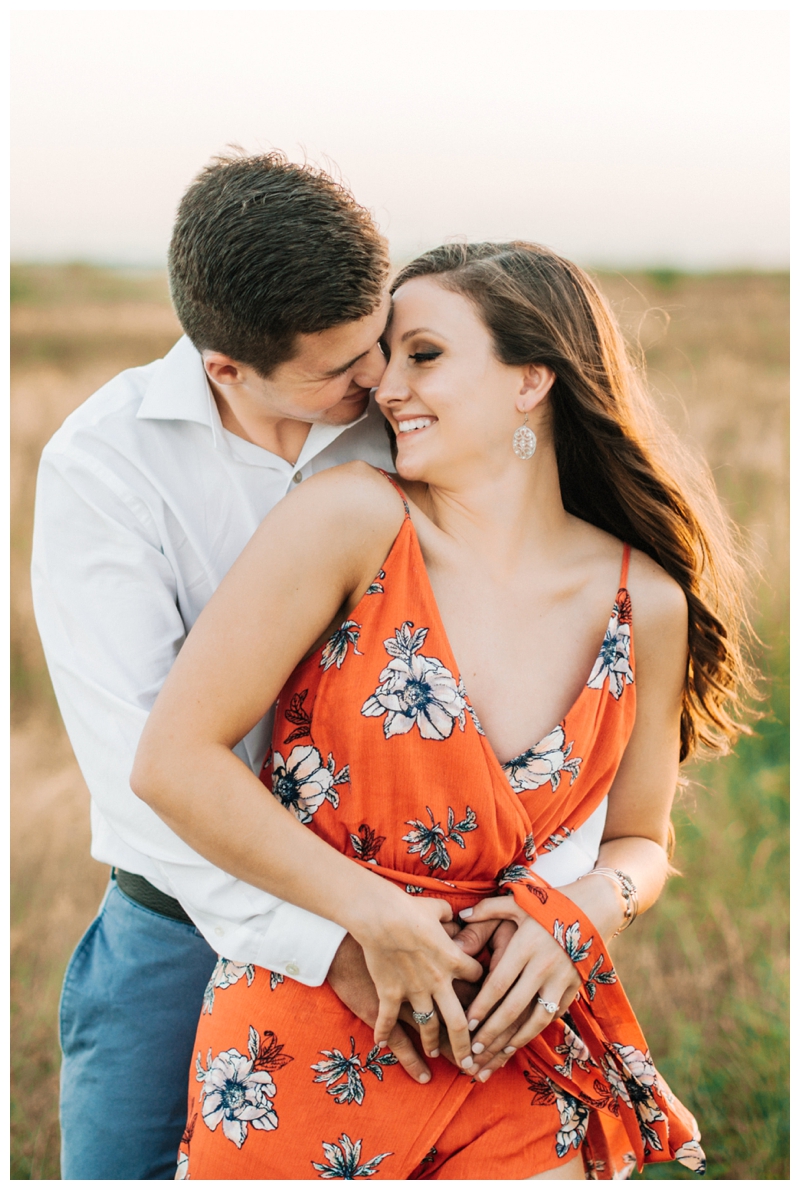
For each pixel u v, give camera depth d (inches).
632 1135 66.9
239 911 62.2
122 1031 77.1
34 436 221.9
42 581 71.9
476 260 65.9
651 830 74.2
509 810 62.2
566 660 66.4
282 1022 61.1
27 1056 114.4
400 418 65.1
